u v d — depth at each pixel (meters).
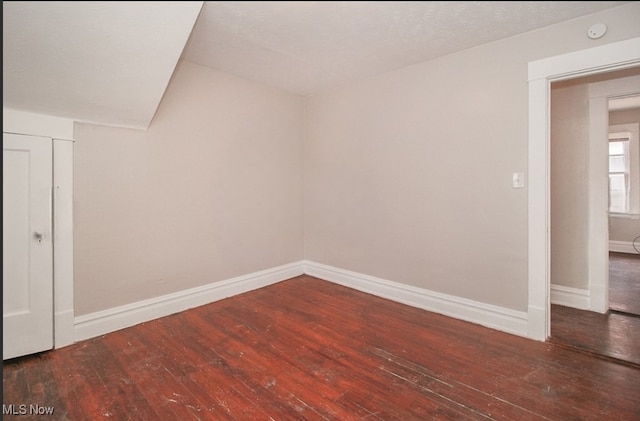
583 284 2.93
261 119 3.46
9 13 1.51
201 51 2.60
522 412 1.57
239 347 2.24
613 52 1.97
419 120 2.90
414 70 2.90
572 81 2.89
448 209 2.76
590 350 2.16
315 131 3.84
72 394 1.72
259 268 3.55
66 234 2.26
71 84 1.98
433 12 2.01
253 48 2.52
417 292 3.00
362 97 3.33
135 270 2.61
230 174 3.21
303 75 3.18
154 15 1.72
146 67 2.03
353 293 3.37
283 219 3.78
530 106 2.29
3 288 2.03
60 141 2.21
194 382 1.83
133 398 1.69
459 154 2.66
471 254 2.64
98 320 2.42
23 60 1.74
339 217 3.65
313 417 1.55
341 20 2.10
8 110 2.01
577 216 2.94
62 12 1.57
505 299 2.47
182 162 2.85
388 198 3.18
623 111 5.08
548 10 1.99
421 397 1.70
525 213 2.35
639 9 1.90
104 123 2.40
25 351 2.10
